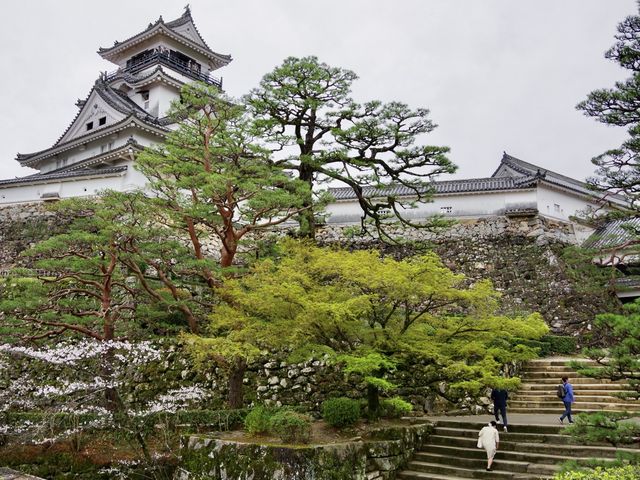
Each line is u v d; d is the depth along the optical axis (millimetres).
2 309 16375
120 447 14977
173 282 18406
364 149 19406
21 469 13555
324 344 14086
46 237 27609
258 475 12023
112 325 16781
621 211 15672
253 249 19547
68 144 34469
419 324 14695
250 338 14000
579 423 8852
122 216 16828
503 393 14328
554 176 33000
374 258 13930
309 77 18281
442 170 19328
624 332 8766
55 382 19281
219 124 17094
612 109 13000
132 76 38250
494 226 27672
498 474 12352
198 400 17938
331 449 12078
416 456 14102
